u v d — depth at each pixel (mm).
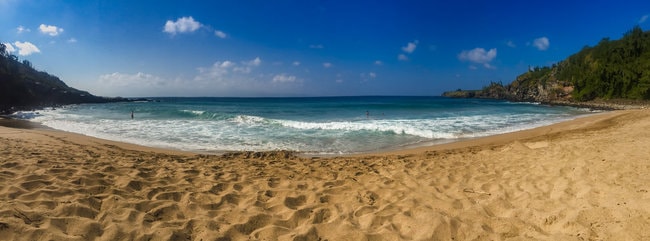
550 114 29281
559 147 8258
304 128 17000
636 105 49781
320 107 45688
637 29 78062
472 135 14469
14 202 3912
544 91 87438
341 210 4398
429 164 7320
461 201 4656
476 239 3422
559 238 3211
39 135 12031
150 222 3762
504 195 4895
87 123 20344
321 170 7004
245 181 5848
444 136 14242
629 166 5637
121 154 8633
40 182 4941
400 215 4113
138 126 18359
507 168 6629
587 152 7227
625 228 3238
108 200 4297
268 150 11242
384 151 11117
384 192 5227
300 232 3621
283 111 36406
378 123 19328
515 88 116562
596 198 4246
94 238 3270
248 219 3943
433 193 5145
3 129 13531
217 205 4520
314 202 4770
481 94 138625
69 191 4574
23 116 27859
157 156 8734
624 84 60219
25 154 7293
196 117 25125
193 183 5586
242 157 9164
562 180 5316
